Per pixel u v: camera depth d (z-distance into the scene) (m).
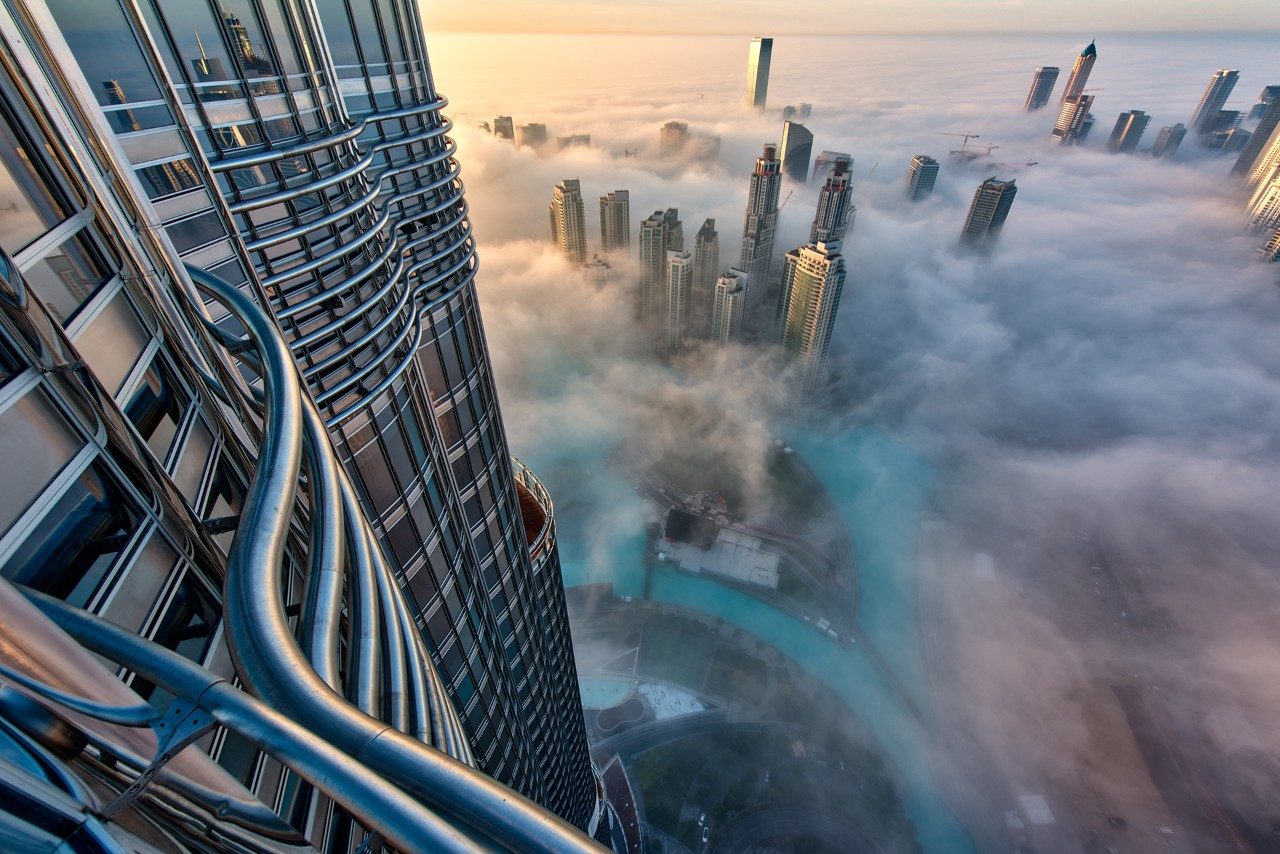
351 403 33.22
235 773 12.39
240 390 17.94
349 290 32.19
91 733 6.03
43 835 4.50
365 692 11.37
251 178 26.50
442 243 43.31
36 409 9.51
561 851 6.21
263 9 25.81
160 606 11.70
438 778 6.88
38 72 11.86
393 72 36.16
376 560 14.90
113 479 10.98
